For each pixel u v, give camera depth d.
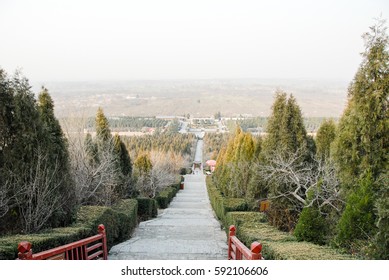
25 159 6.75
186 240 9.42
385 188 5.27
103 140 13.49
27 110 6.79
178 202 22.66
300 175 8.91
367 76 6.75
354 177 6.98
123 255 7.55
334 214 7.57
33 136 6.81
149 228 11.73
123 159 14.79
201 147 92.31
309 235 6.21
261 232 6.87
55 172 7.28
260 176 10.42
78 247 5.59
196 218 14.84
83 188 10.24
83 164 10.66
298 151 9.59
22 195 6.61
